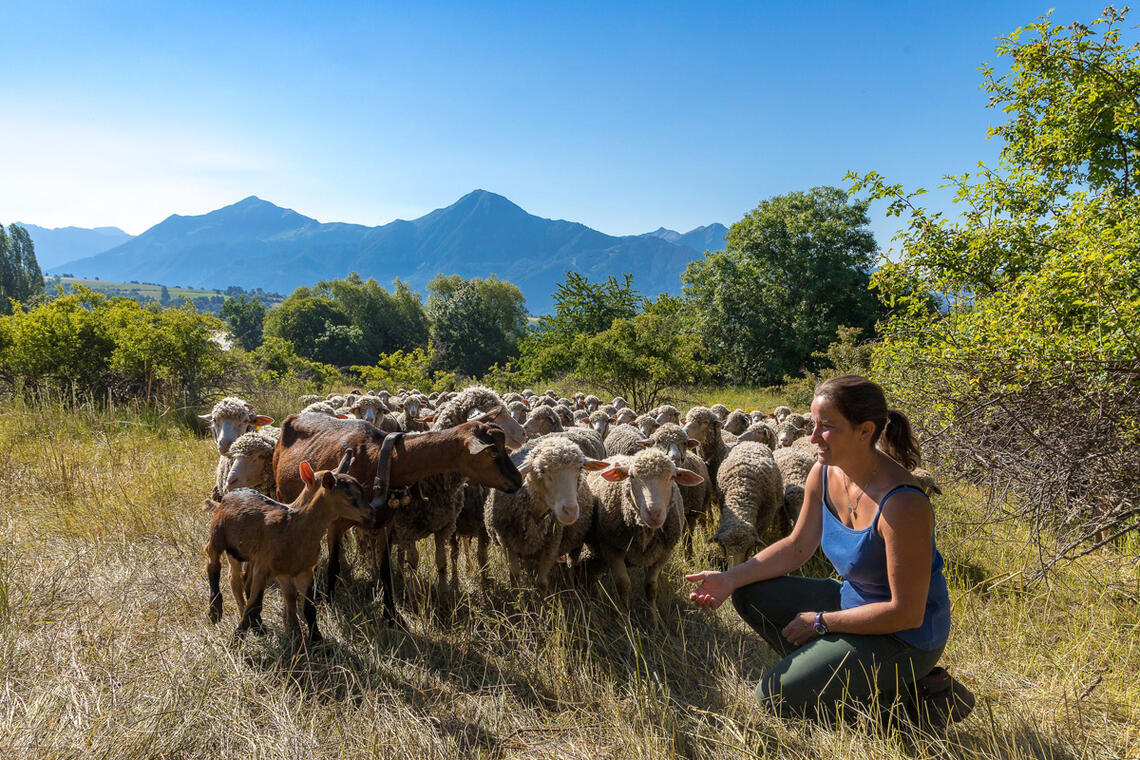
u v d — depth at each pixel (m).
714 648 4.80
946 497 7.44
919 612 3.25
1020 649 4.52
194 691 3.91
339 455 5.36
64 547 6.14
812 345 34.88
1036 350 5.47
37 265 69.38
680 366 20.70
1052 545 5.59
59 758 3.26
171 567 5.81
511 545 5.56
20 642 4.36
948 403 6.43
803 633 3.63
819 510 3.85
